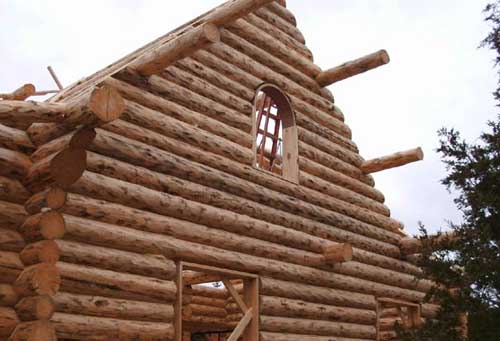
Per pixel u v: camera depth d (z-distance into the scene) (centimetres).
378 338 1337
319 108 1359
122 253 839
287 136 1263
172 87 992
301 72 1338
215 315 1614
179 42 871
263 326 1036
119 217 849
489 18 1016
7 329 725
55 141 791
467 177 960
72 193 811
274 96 1262
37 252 743
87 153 839
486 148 964
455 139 985
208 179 996
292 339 1087
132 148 891
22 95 1159
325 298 1192
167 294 877
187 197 957
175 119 981
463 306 932
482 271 899
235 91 1119
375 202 1453
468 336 924
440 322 970
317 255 1196
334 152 1360
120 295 822
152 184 908
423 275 1005
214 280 1383
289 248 1133
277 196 1136
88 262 796
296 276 1128
